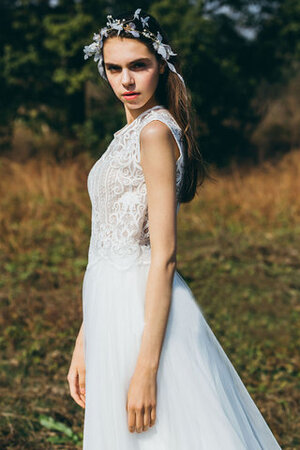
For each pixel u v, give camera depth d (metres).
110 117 12.75
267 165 11.55
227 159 13.18
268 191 9.95
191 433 1.74
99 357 1.80
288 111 17.67
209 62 12.52
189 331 1.82
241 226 8.63
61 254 7.29
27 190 9.79
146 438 1.73
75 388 2.12
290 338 5.03
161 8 11.98
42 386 4.16
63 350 4.75
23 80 13.41
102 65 2.03
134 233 1.82
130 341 1.76
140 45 1.79
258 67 14.24
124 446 1.74
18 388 4.12
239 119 13.87
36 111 14.10
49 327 5.17
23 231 7.96
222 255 7.25
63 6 12.94
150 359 1.68
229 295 6.01
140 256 1.83
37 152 13.33
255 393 4.07
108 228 1.87
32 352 4.67
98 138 12.67
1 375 4.32
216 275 6.58
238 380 1.97
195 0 13.70
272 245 7.71
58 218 8.66
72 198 9.43
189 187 1.95
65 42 12.02
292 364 4.55
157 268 1.68
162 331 1.69
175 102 1.90
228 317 5.43
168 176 1.71
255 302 5.84
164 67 1.89
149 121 1.75
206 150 13.12
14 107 13.64
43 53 12.97
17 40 13.27
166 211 1.69
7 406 3.83
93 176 1.90
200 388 1.78
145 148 1.73
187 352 1.79
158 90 1.92
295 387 4.16
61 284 6.26
